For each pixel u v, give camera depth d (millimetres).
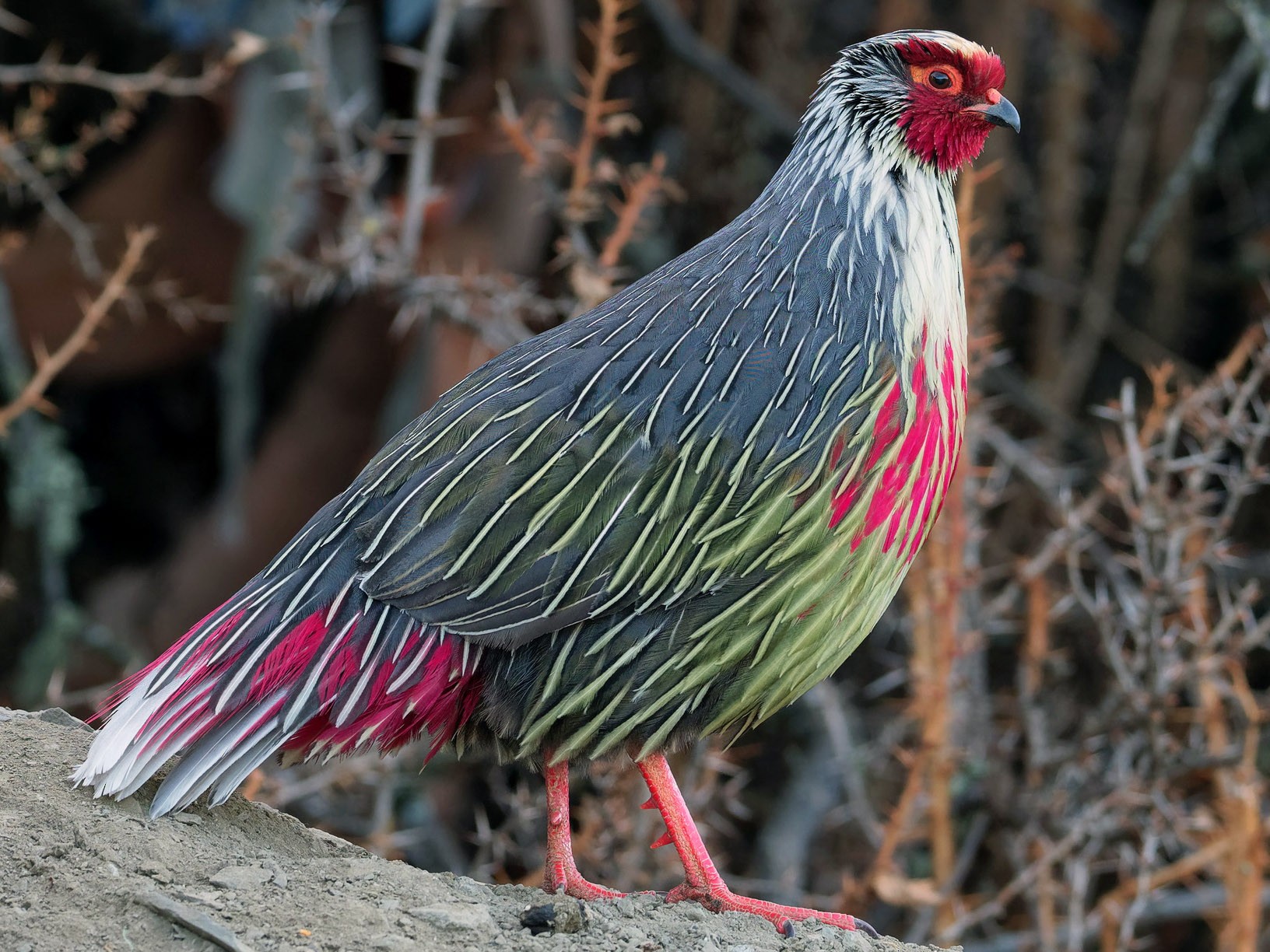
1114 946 10375
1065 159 16641
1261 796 10812
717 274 6363
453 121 10188
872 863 10875
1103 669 13406
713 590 6090
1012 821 10812
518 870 11016
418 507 5961
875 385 6223
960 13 16938
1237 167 18125
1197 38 17578
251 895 5508
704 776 9453
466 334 12055
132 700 5922
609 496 5973
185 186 13523
